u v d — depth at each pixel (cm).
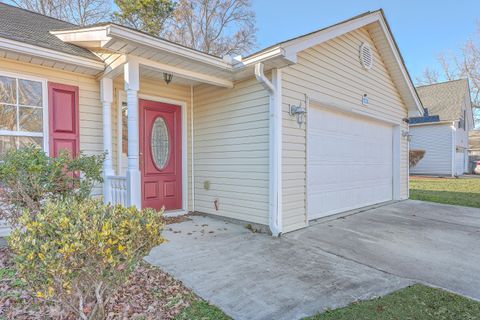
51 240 167
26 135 413
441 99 1997
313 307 245
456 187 1209
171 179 601
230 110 545
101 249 166
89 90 471
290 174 495
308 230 504
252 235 464
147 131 563
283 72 483
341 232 494
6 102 399
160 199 583
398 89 853
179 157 614
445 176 1836
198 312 235
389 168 857
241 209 525
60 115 442
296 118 507
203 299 257
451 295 269
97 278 178
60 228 168
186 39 1814
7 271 290
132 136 411
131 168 410
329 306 247
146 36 371
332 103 595
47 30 507
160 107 583
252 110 506
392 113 834
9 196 288
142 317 223
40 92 426
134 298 252
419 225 548
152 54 406
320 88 564
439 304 252
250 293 269
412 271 330
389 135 855
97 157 359
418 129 1970
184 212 610
